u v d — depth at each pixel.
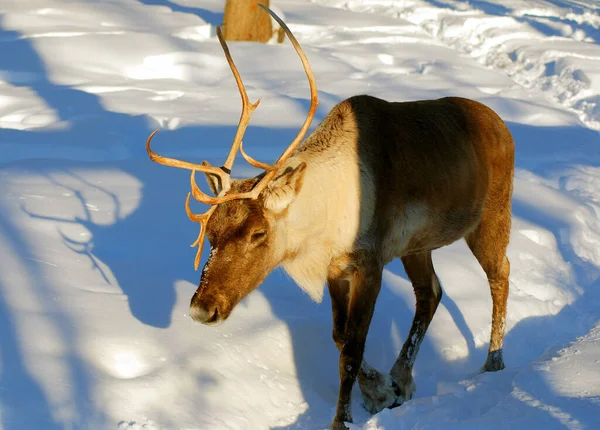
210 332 7.09
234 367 6.77
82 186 10.11
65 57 16.86
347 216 6.72
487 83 18.20
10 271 7.43
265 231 6.17
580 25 24.75
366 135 6.93
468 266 9.48
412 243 7.32
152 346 6.63
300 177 6.18
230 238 6.07
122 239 8.73
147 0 23.62
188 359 6.56
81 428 5.59
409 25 23.19
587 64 19.44
